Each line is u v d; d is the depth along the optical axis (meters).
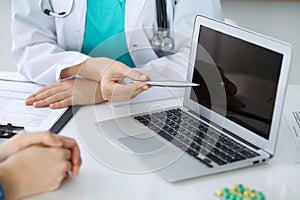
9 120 1.16
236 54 1.07
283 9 2.21
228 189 0.90
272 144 1.01
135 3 1.56
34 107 1.25
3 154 0.95
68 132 1.12
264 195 0.89
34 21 1.57
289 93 1.43
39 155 0.92
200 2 1.62
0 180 0.88
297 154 1.06
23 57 1.52
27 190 0.89
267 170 0.99
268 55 1.00
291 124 1.22
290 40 2.27
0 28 2.24
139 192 0.90
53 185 0.90
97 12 1.57
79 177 0.95
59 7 1.56
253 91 1.04
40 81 1.44
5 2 2.20
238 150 1.03
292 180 0.96
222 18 1.69
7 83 1.43
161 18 1.56
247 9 2.22
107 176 0.95
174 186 0.92
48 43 1.55
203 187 0.92
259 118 1.03
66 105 1.25
